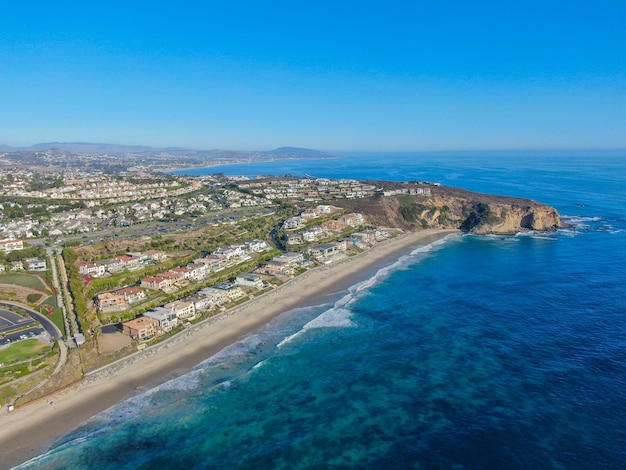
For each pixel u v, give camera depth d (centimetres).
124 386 9962
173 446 8112
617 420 8319
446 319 13388
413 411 8962
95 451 7975
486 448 7800
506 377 10000
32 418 8844
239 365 10888
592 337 11681
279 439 8262
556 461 7400
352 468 7488
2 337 11394
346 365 10850
